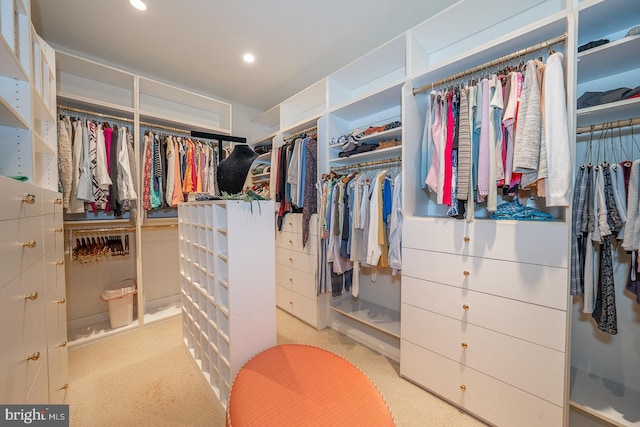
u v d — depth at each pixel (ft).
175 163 8.25
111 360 6.07
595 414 3.56
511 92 4.06
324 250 7.52
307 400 3.20
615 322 3.67
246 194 4.65
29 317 2.81
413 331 5.25
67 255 7.39
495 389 4.16
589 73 4.25
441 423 4.34
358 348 6.68
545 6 4.93
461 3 4.92
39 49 4.55
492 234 4.15
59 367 4.15
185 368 5.76
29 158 3.89
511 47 4.41
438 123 5.11
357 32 6.68
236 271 4.23
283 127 9.53
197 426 4.25
